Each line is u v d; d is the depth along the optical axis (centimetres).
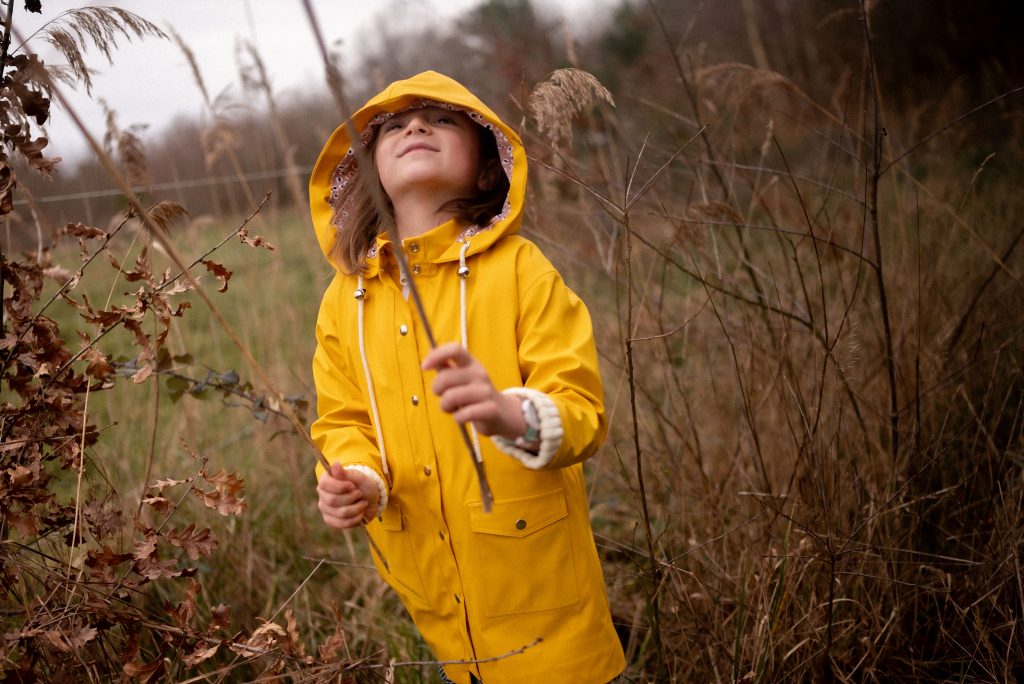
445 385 113
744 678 162
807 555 187
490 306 144
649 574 197
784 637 173
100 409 331
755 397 229
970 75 599
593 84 163
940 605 188
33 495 152
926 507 203
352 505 138
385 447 149
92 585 158
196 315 476
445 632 154
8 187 152
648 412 275
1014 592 178
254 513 270
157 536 158
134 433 299
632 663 201
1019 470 209
